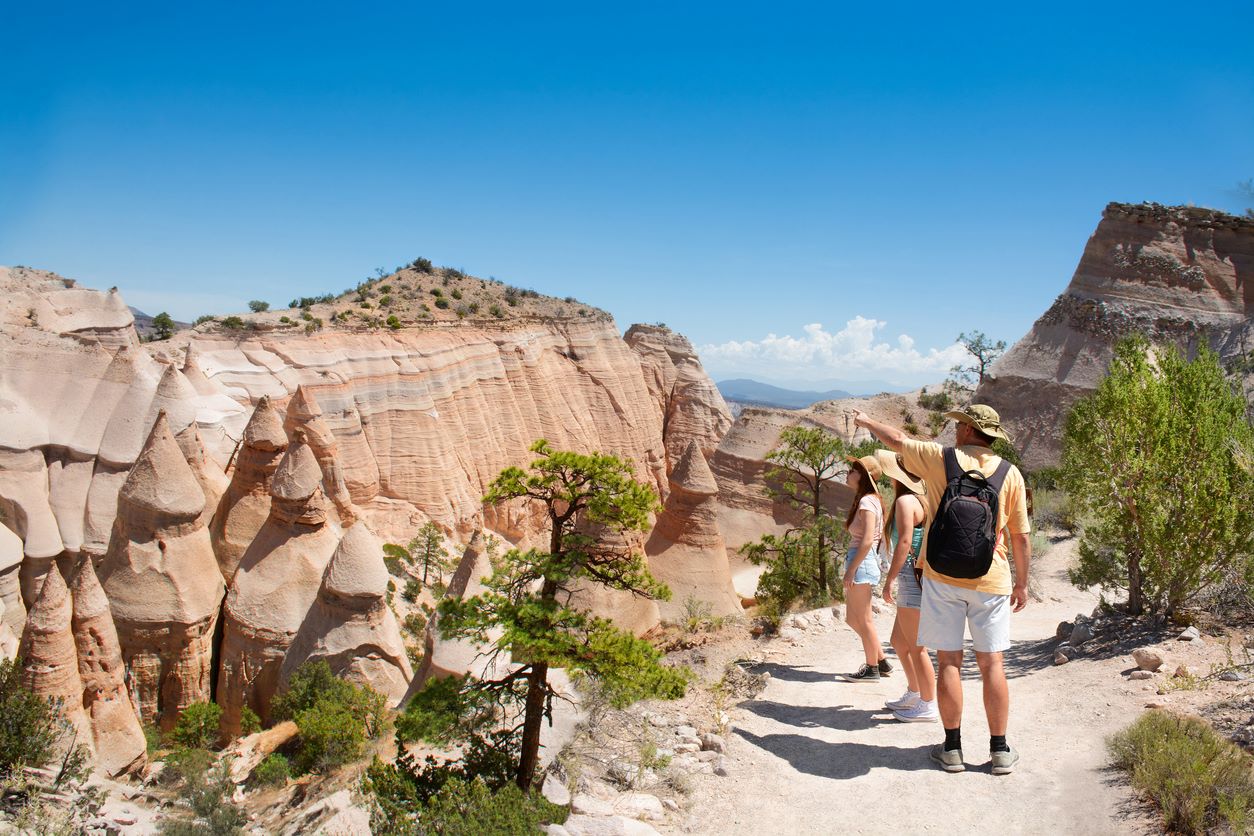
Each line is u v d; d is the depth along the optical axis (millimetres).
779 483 44906
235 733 26094
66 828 14141
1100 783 7008
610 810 7062
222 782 18359
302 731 19000
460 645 21094
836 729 8734
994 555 7270
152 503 25734
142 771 21531
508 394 70312
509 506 61875
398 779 10016
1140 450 11117
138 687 25516
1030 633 12961
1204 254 43031
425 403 58844
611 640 9648
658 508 9961
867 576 10352
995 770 7359
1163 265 43281
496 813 7480
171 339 51125
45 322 37906
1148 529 10648
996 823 6637
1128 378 11594
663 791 7648
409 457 56812
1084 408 12273
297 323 55812
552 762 9000
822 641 12547
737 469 47625
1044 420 43250
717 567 26609
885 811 6961
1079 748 7727
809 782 7562
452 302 78625
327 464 39094
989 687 7344
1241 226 42844
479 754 10609
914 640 8641
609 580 10227
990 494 7137
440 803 8219
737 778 7781
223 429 40125
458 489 58594
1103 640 10695
